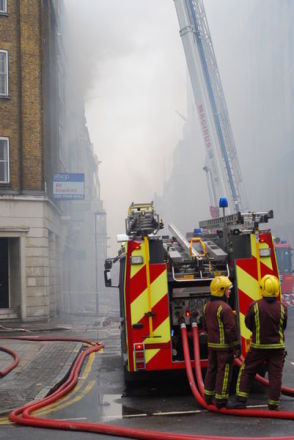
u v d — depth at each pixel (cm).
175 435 573
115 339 1642
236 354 703
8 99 2388
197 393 741
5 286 2403
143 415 711
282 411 666
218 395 696
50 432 640
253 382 882
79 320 2461
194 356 798
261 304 686
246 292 813
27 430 654
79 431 640
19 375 1014
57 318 2620
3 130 2367
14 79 2406
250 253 823
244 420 658
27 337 1611
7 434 637
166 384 925
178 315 849
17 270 2356
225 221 908
